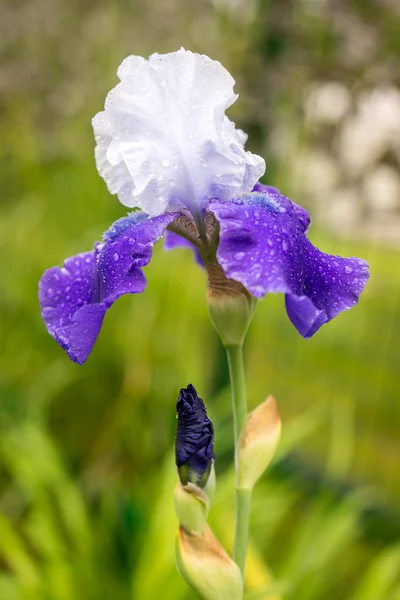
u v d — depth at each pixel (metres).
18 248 1.07
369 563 0.86
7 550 0.71
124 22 0.98
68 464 0.94
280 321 1.08
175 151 0.49
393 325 1.10
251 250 0.45
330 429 1.01
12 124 1.12
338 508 0.76
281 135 0.83
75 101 1.03
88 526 0.72
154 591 0.66
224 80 0.49
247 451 0.49
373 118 0.84
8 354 1.03
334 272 0.48
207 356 0.94
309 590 0.71
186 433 0.47
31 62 1.03
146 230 0.48
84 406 1.00
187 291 0.93
